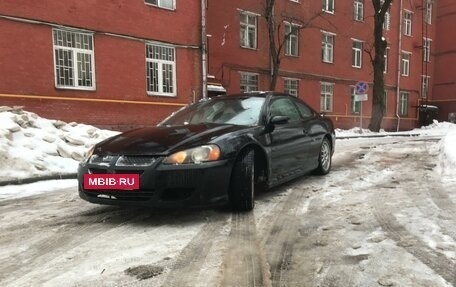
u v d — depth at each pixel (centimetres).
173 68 1639
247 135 518
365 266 340
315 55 2608
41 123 940
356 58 2956
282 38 2386
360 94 2108
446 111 3662
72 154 845
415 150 1141
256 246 391
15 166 729
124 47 1486
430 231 418
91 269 343
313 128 702
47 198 605
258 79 2253
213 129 518
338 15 2767
